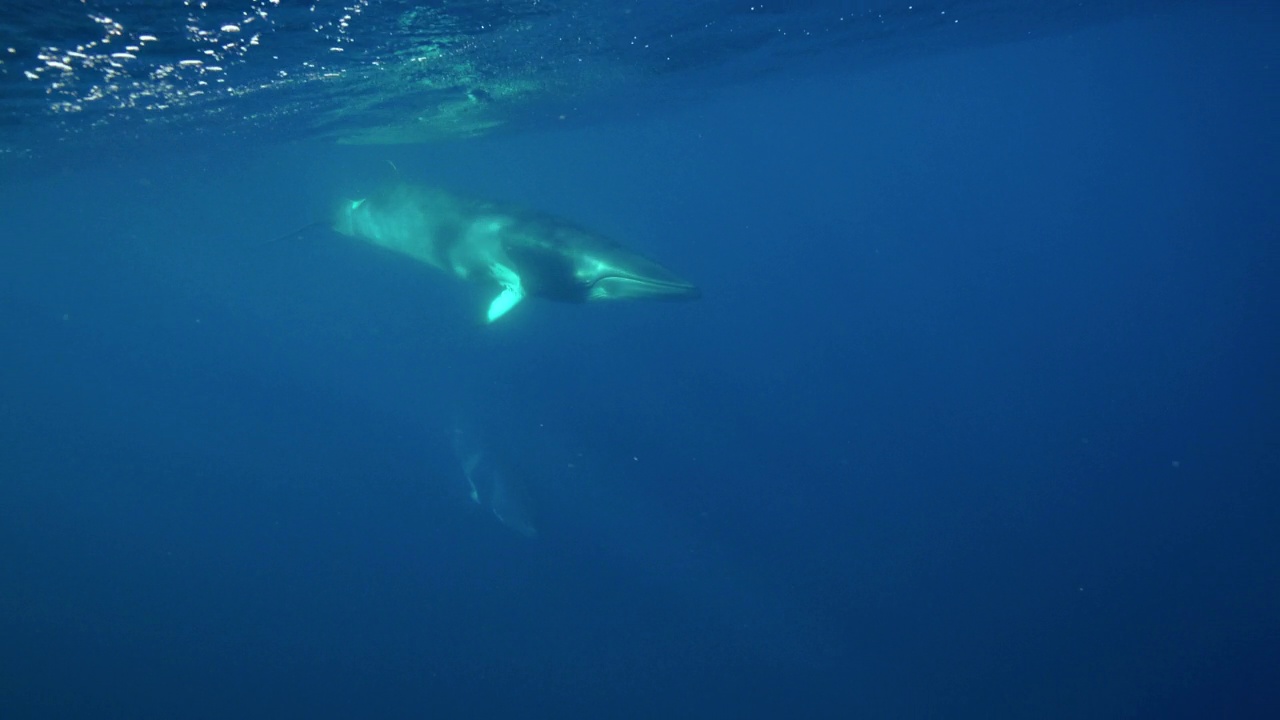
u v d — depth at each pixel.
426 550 21.66
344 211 13.85
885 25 22.83
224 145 26.34
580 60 19.23
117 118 18.58
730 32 18.97
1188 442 21.55
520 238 9.97
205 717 16.50
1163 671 15.09
